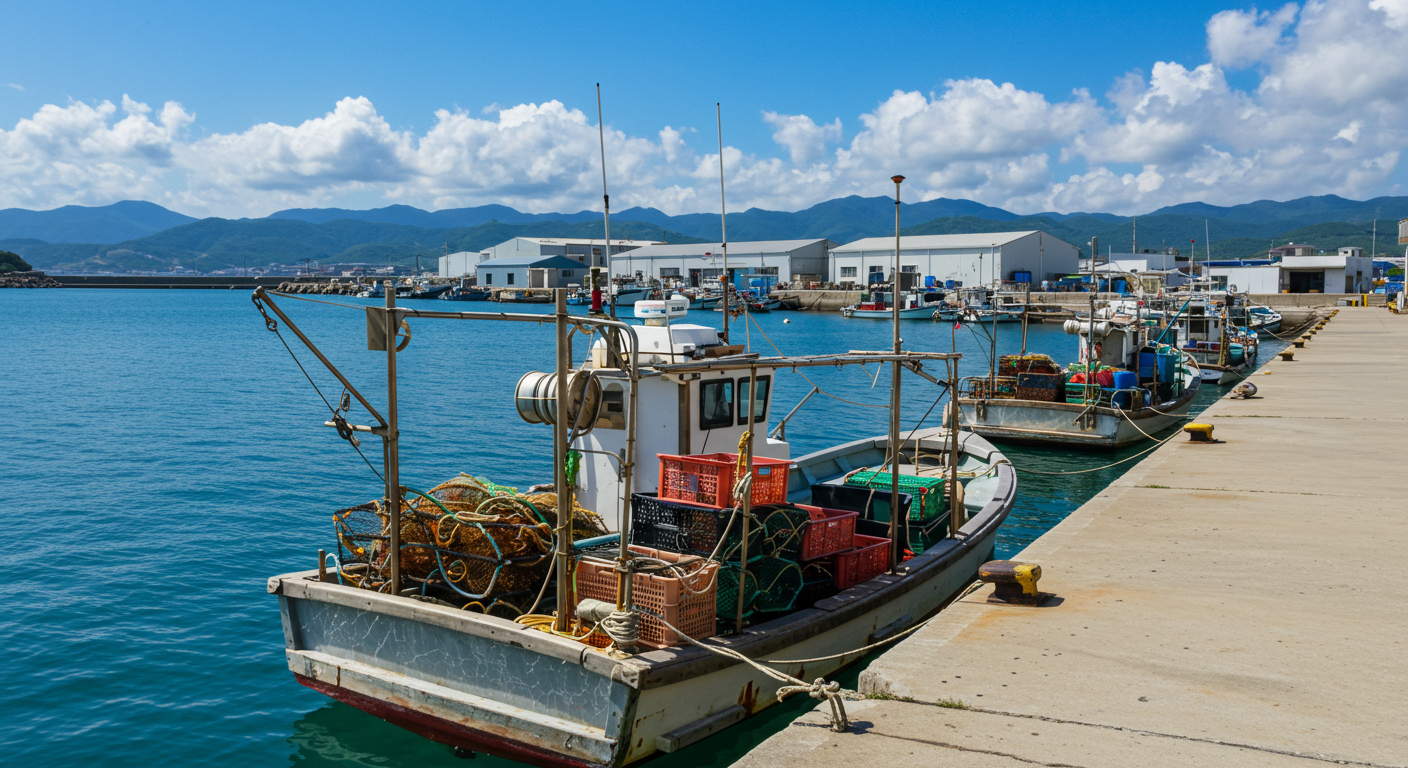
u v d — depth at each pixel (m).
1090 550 7.75
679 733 6.03
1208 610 6.13
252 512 15.11
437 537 6.76
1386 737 4.21
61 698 8.31
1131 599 6.41
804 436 23.62
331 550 13.04
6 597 10.89
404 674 6.59
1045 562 7.44
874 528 9.10
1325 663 5.14
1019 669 5.16
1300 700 4.65
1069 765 4.02
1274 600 6.31
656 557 6.45
